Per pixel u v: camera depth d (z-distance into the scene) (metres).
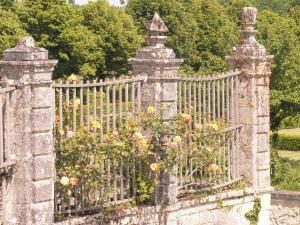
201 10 57.09
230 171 15.34
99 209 12.30
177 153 13.07
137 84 12.93
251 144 15.45
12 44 41.56
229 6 67.44
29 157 10.78
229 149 15.17
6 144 10.62
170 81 13.11
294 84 32.81
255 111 15.45
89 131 11.95
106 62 53.25
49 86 11.02
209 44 55.78
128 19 54.97
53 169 11.28
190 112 13.93
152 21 13.11
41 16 47.66
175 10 55.56
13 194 10.79
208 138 14.24
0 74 10.89
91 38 49.81
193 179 14.39
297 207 23.69
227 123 15.06
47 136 10.99
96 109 12.61
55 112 11.86
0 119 10.33
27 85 10.70
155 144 12.93
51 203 11.12
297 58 33.53
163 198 13.17
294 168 32.16
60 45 48.31
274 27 34.66
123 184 12.88
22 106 10.70
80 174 11.73
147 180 13.04
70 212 11.88
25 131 10.72
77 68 49.19
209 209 14.35
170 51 13.12
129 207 12.70
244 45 15.47
